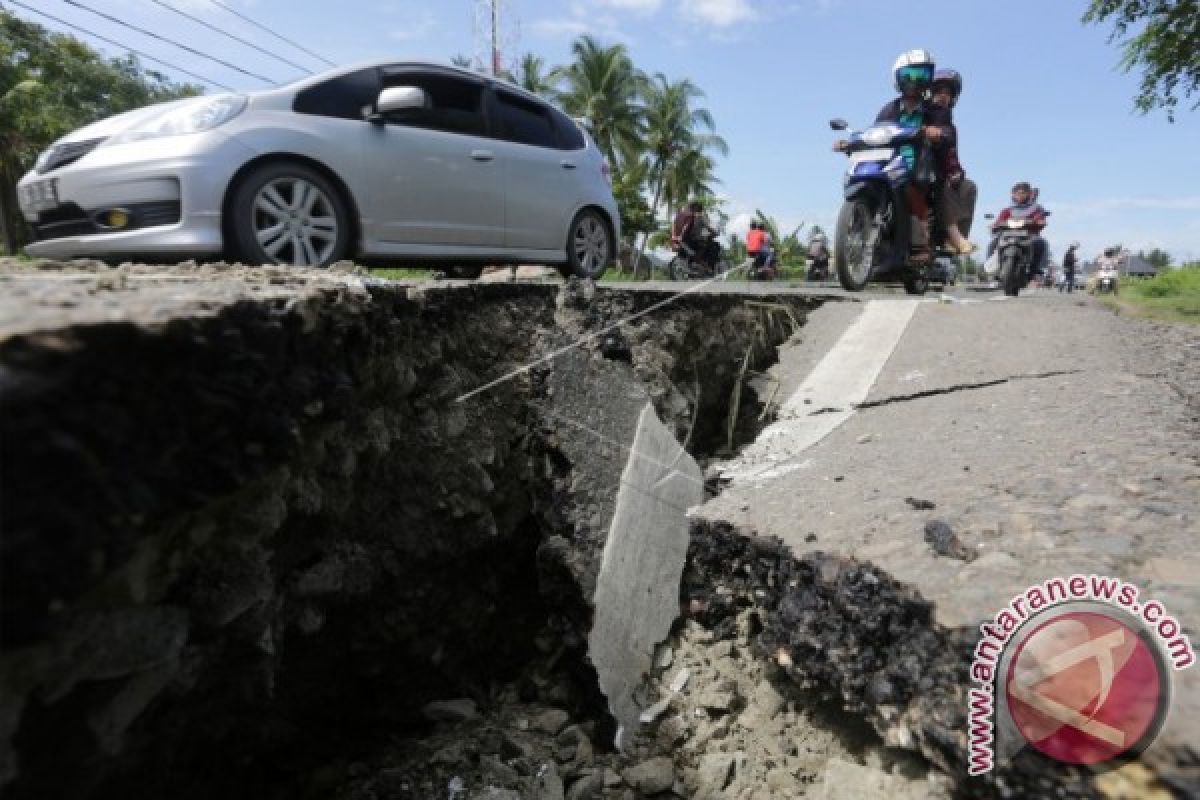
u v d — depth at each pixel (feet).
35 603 3.05
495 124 15.99
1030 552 5.74
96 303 4.17
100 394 3.48
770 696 7.34
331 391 5.73
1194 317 21.25
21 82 54.95
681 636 8.62
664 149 89.76
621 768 7.54
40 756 3.75
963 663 4.83
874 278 19.61
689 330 12.81
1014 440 8.77
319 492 6.17
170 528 4.16
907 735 5.12
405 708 8.21
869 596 5.79
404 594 7.85
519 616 9.52
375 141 13.47
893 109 19.27
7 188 54.95
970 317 15.06
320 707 7.14
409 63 14.80
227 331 4.45
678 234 32.40
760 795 6.74
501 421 9.53
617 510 9.35
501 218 15.62
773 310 15.20
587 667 8.25
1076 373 11.58
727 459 12.10
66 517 3.19
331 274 8.27
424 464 8.16
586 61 86.89
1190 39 28.60
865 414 11.51
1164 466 7.27
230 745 5.81
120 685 4.21
